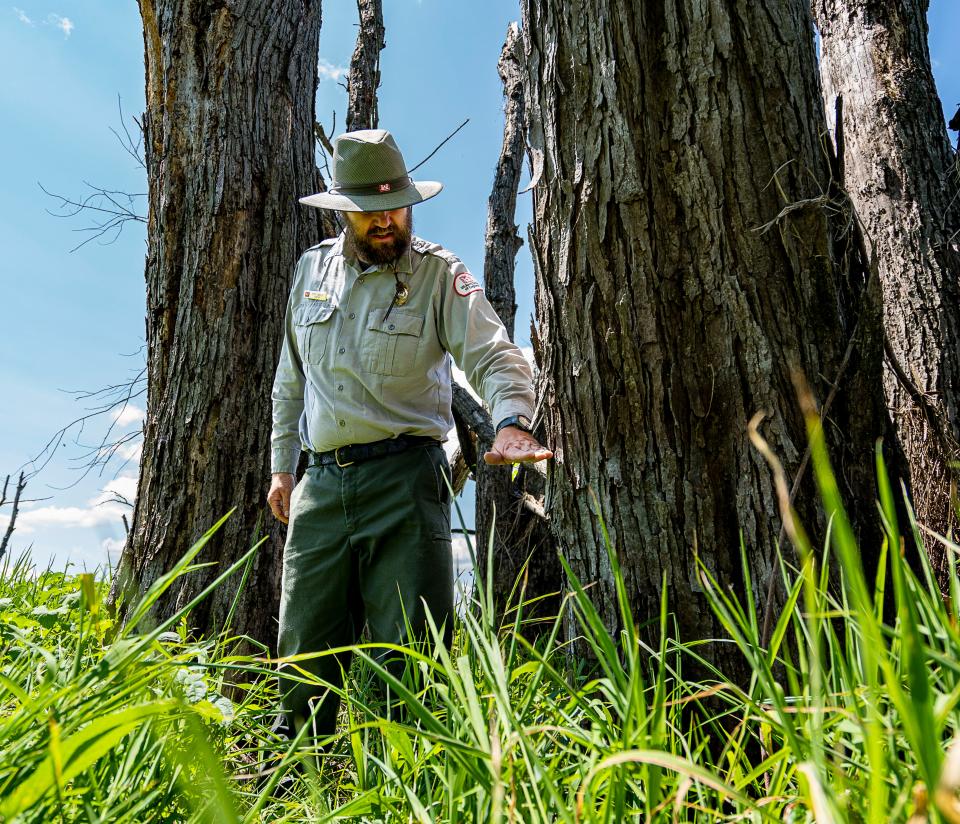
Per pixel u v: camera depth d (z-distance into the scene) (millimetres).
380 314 2482
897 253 4254
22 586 2975
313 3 4129
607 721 1165
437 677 1757
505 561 3656
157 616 3082
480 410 4266
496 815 825
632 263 1973
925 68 4617
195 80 3631
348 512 2439
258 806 1053
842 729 950
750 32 1939
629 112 1986
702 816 1062
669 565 1886
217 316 3428
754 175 1917
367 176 2482
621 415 1973
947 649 951
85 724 1103
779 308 1881
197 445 3305
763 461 1826
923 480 3730
